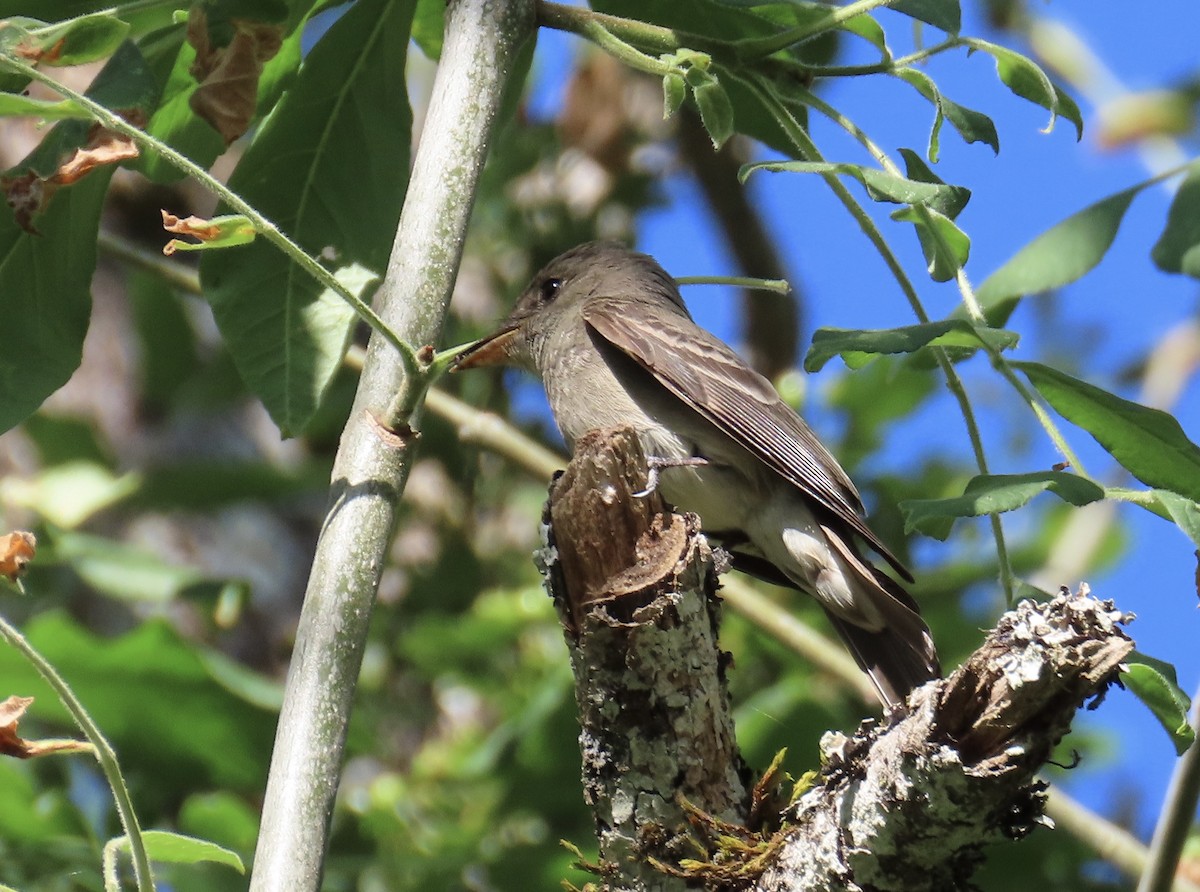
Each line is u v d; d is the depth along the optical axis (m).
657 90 15.72
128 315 17.47
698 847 6.59
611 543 6.73
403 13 8.74
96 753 5.55
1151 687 6.62
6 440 15.92
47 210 8.15
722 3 8.00
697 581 6.71
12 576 6.24
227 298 8.45
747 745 11.59
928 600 13.19
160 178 9.09
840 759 6.18
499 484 14.88
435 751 12.68
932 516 6.16
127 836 5.73
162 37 8.51
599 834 6.78
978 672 5.59
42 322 8.24
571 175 15.42
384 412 7.05
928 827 5.82
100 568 12.30
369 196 8.80
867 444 13.42
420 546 14.42
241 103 7.65
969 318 7.05
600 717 6.73
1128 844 10.42
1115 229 8.23
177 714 11.38
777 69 7.84
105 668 10.98
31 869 10.56
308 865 6.12
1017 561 13.53
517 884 11.69
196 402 16.64
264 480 14.23
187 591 12.12
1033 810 5.77
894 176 6.82
